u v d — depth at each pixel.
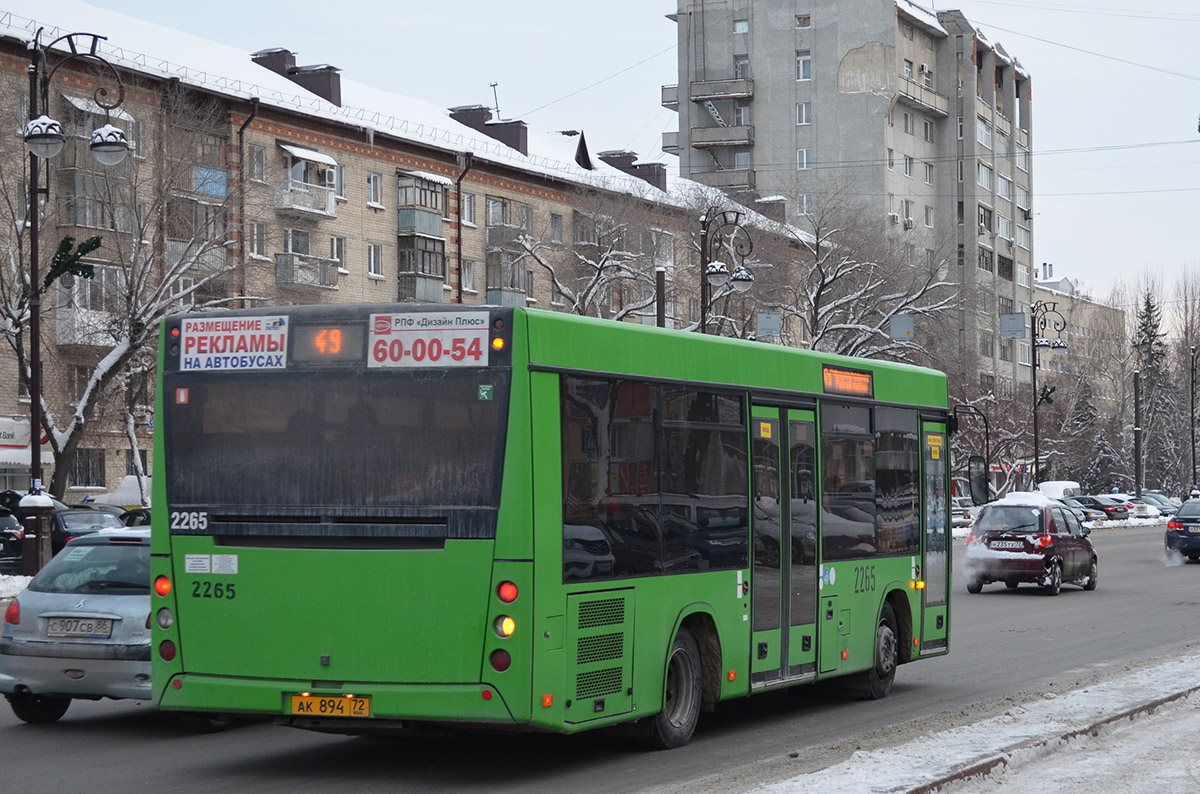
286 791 9.32
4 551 33.97
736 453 11.42
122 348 37.75
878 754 9.55
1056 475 102.06
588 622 9.50
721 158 99.88
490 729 9.11
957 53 104.44
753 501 11.62
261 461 9.62
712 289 51.59
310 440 9.52
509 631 8.95
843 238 57.38
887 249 58.28
